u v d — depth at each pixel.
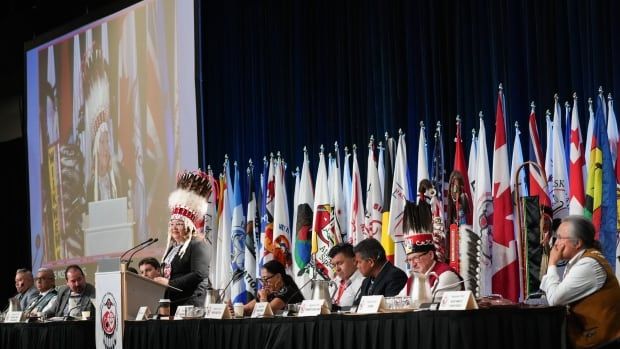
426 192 7.39
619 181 6.43
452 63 8.66
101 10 11.28
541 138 7.75
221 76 10.57
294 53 9.94
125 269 5.94
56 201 11.75
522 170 7.04
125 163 10.78
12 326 6.95
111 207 10.90
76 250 11.35
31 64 12.30
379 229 8.09
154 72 10.52
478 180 7.14
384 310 4.54
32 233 12.16
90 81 11.33
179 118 10.22
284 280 6.37
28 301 9.02
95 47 11.30
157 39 10.52
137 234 10.54
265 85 10.16
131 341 5.78
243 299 9.09
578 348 4.21
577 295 4.22
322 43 9.80
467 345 3.97
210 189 6.84
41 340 6.64
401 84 9.03
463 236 7.04
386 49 9.15
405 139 8.98
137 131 10.66
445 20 8.72
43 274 8.73
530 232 4.91
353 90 9.48
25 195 13.52
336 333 4.57
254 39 10.31
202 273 6.46
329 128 9.66
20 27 12.94
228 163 9.77
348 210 8.48
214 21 10.65
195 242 6.56
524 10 7.97
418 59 8.92
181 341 5.45
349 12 9.53
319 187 8.49
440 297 4.50
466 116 8.41
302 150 9.80
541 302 5.07
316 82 9.81
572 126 6.70
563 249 4.39
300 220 8.66
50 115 11.94
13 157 13.56
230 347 5.14
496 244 6.89
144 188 10.51
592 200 6.47
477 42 8.41
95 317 6.36
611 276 4.26
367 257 5.59
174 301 6.23
